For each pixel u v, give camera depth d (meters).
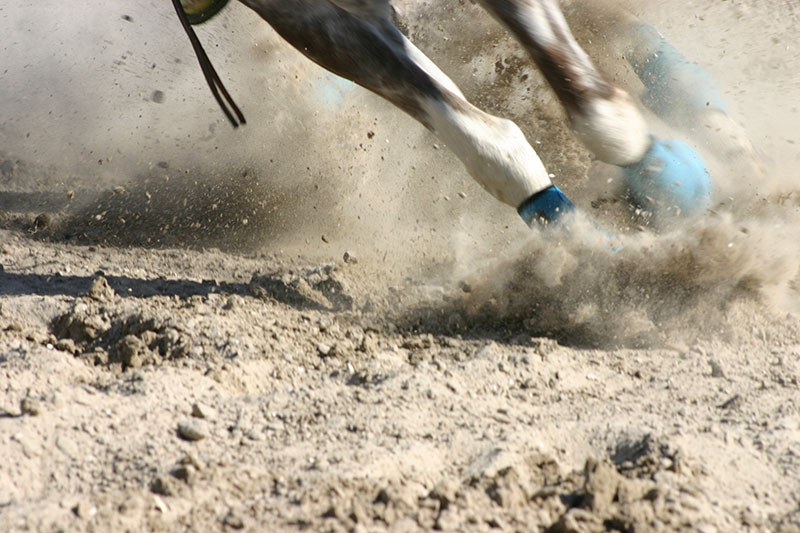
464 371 8.80
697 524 6.02
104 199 16.19
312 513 6.20
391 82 9.90
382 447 7.18
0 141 19.48
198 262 12.98
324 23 10.01
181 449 7.26
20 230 14.94
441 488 6.31
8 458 6.89
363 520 6.08
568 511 6.21
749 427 7.53
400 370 8.82
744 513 6.24
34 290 11.53
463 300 10.69
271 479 6.71
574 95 9.55
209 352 9.25
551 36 9.66
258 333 9.77
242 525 6.12
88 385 8.46
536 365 8.98
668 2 18.89
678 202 9.73
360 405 8.09
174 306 10.64
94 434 7.41
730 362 9.14
